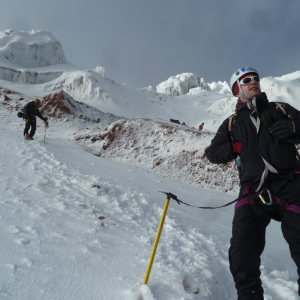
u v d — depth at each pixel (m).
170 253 2.63
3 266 1.86
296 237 1.71
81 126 15.09
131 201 4.10
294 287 2.35
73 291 1.75
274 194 1.78
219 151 2.00
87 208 3.45
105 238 2.70
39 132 13.20
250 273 1.79
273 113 1.88
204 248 2.97
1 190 3.55
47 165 5.50
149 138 10.08
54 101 15.91
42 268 1.93
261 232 1.84
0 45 73.44
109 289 1.85
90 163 7.36
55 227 2.70
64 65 81.88
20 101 16.73
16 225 2.56
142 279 2.05
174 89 127.75
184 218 4.00
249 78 1.97
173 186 6.93
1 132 9.95
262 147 1.81
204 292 2.09
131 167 8.34
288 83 58.38
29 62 75.31
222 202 6.17
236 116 1.99
